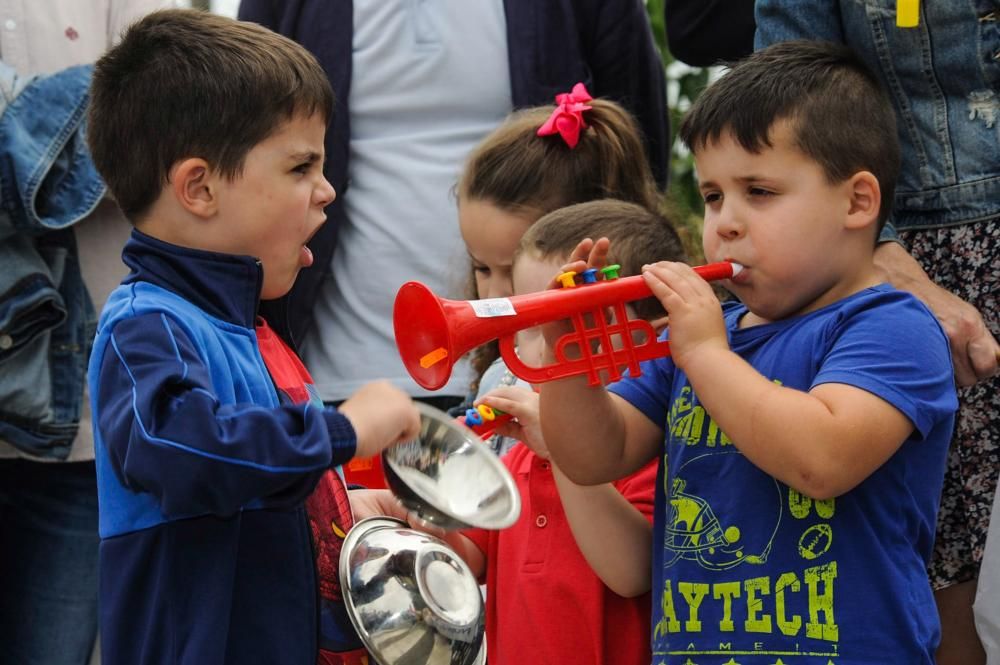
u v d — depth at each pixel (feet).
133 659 8.97
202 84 9.59
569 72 16.19
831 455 8.80
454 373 15.64
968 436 11.60
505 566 11.55
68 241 15.21
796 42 10.21
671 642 9.66
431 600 9.82
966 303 11.34
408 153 16.01
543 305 9.52
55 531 15.61
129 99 9.77
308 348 16.31
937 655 11.96
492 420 11.21
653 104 17.03
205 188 9.63
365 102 16.07
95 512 15.71
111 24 16.38
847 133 9.64
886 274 11.53
